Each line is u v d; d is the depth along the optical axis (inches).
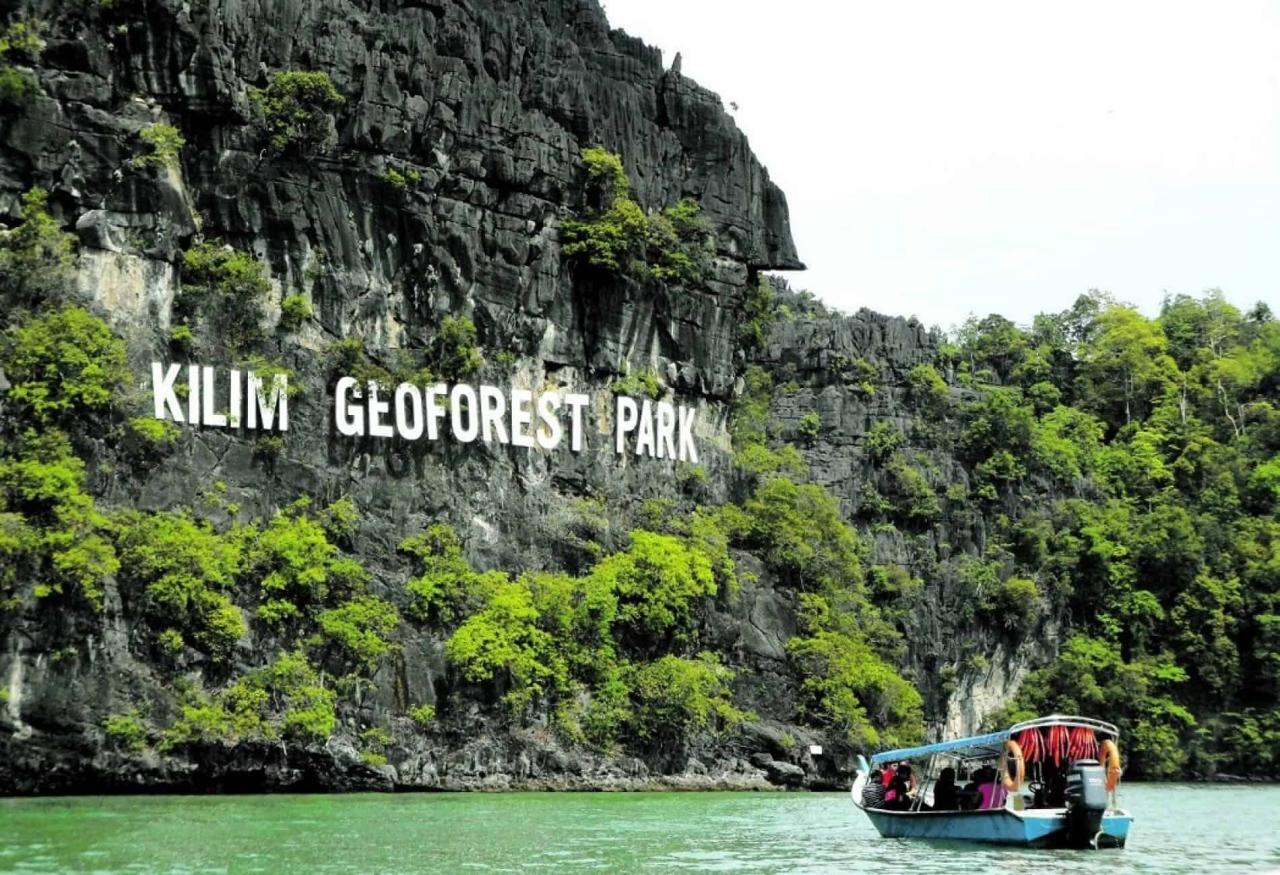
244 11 3085.6
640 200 3811.5
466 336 3294.8
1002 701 4557.1
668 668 3282.5
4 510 2522.1
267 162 3088.1
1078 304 6230.3
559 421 3496.6
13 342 2669.8
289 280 3095.5
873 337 5098.4
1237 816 2810.0
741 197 4042.8
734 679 3538.4
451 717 2999.5
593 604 3270.2
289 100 3090.6
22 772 2455.7
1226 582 4771.2
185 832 1918.1
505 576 3228.3
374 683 2896.2
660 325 3777.1
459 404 3282.5
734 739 3403.1
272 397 2994.6
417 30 3356.3
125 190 2866.6
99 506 2699.3
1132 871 1734.7
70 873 1525.6
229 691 2701.8
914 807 2121.1
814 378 4928.6
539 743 3083.2
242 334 3002.0
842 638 3784.5
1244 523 4990.2
